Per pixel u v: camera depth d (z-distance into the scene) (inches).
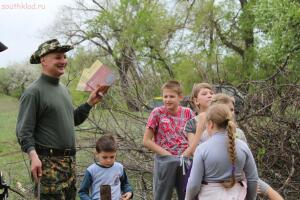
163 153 194.2
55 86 186.1
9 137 548.1
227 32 847.1
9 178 327.9
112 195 186.4
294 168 268.8
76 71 351.9
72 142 187.6
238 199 154.3
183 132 196.9
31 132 178.2
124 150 302.2
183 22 877.2
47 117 181.9
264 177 268.8
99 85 195.5
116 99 322.0
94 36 919.0
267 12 576.4
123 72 334.0
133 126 315.0
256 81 299.0
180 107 202.4
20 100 181.8
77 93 346.6
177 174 193.3
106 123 315.6
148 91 335.6
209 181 156.3
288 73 318.0
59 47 181.9
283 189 261.7
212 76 363.9
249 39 816.3
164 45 836.0
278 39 550.9
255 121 279.3
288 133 274.2
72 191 188.2
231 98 175.8
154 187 199.5
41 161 181.6
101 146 186.5
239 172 156.3
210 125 159.3
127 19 880.3
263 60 551.8
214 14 856.9
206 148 156.2
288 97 280.5
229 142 152.8
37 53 185.3
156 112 199.3
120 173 190.1
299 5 561.9
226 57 707.4
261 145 272.8
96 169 187.2
